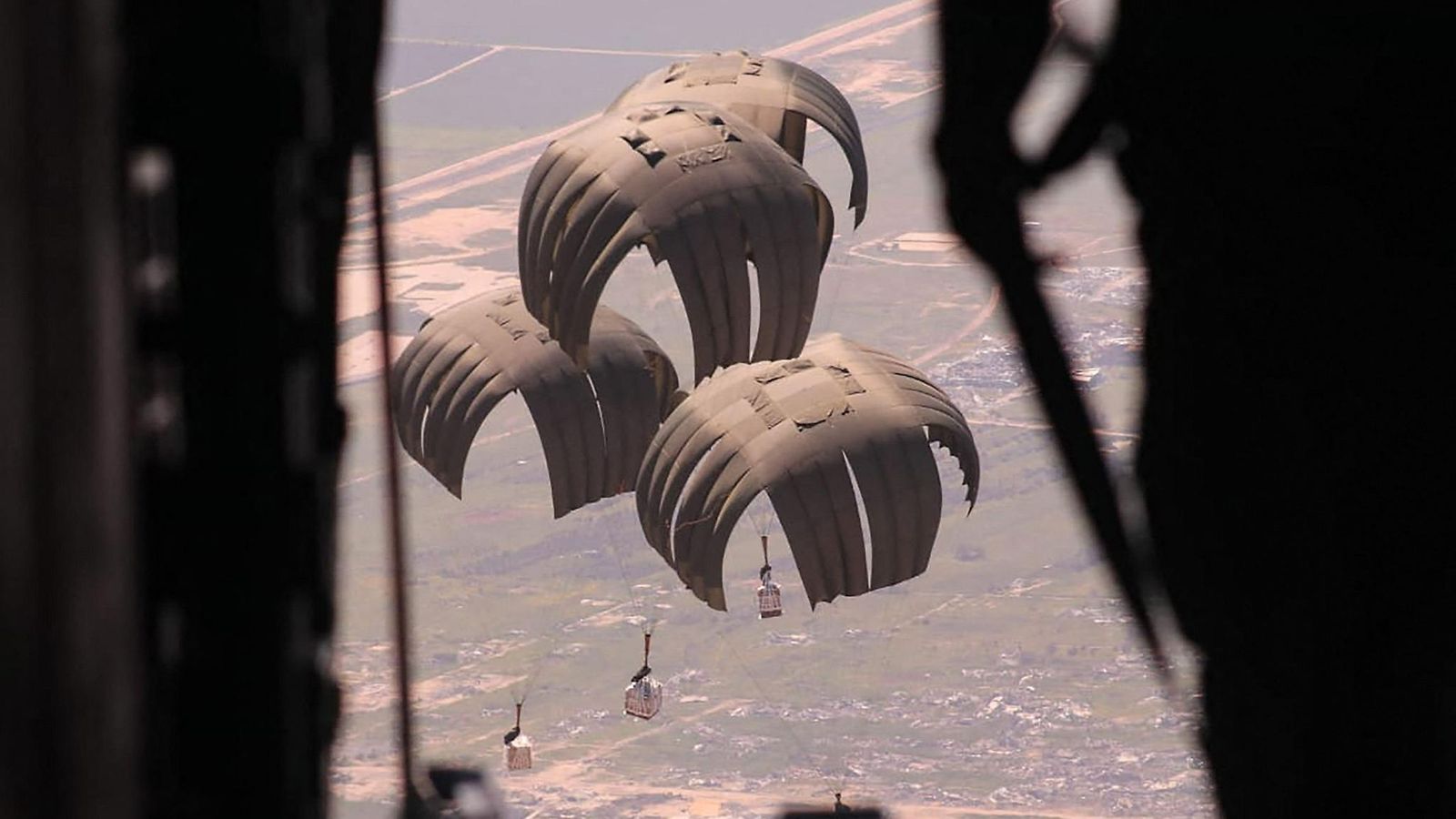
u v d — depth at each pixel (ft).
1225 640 46.78
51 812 16.43
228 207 22.30
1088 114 39.34
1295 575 45.78
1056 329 36.88
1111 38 41.68
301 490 23.53
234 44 22.25
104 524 16.99
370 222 35.09
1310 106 44.01
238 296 22.31
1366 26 43.80
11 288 16.42
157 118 21.95
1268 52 43.21
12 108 16.48
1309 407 45.68
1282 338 45.62
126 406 17.54
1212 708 47.09
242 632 22.44
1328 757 45.88
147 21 21.79
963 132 36.73
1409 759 45.62
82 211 16.97
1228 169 44.37
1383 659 45.73
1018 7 36.29
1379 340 45.42
